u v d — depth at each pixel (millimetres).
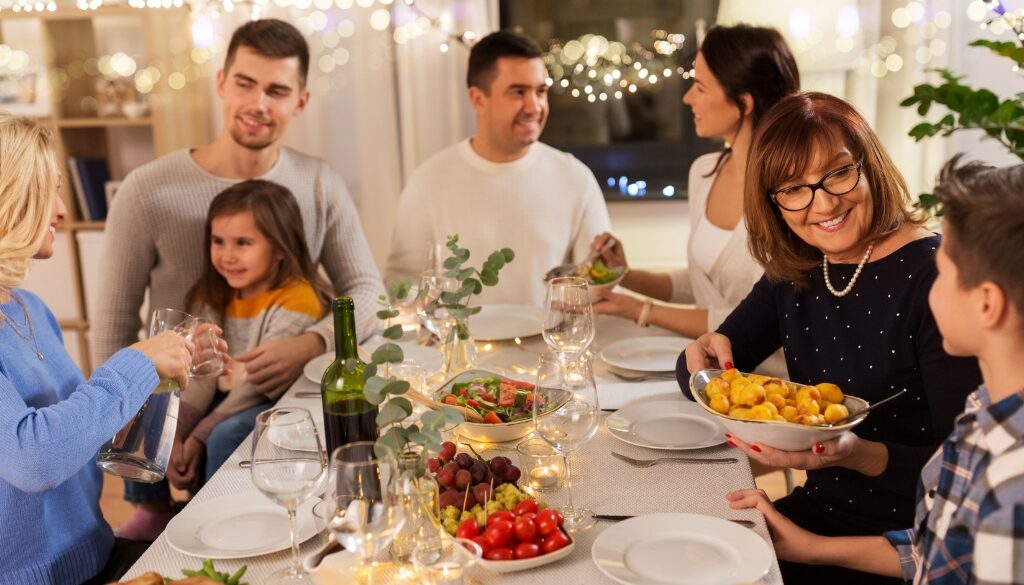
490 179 2840
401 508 1042
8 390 1340
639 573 1165
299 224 2471
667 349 2070
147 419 1475
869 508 1626
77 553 1560
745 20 3574
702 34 3693
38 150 1451
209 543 1271
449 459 1372
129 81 3820
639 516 1290
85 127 3936
